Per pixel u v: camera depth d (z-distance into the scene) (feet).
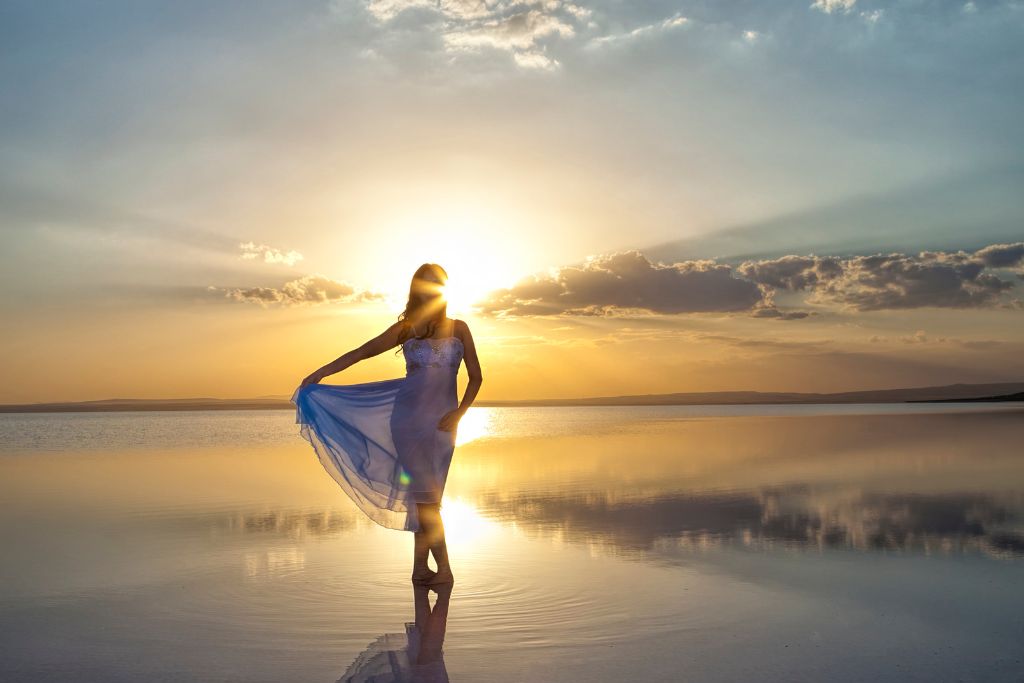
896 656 11.55
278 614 14.06
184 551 20.01
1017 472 36.47
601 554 19.12
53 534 22.66
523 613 13.99
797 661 11.35
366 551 19.92
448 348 17.81
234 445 68.33
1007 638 12.39
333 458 17.48
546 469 41.29
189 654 11.85
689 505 27.12
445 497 29.86
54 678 10.83
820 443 60.18
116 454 56.70
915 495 28.91
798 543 20.24
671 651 11.86
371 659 11.57
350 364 18.13
